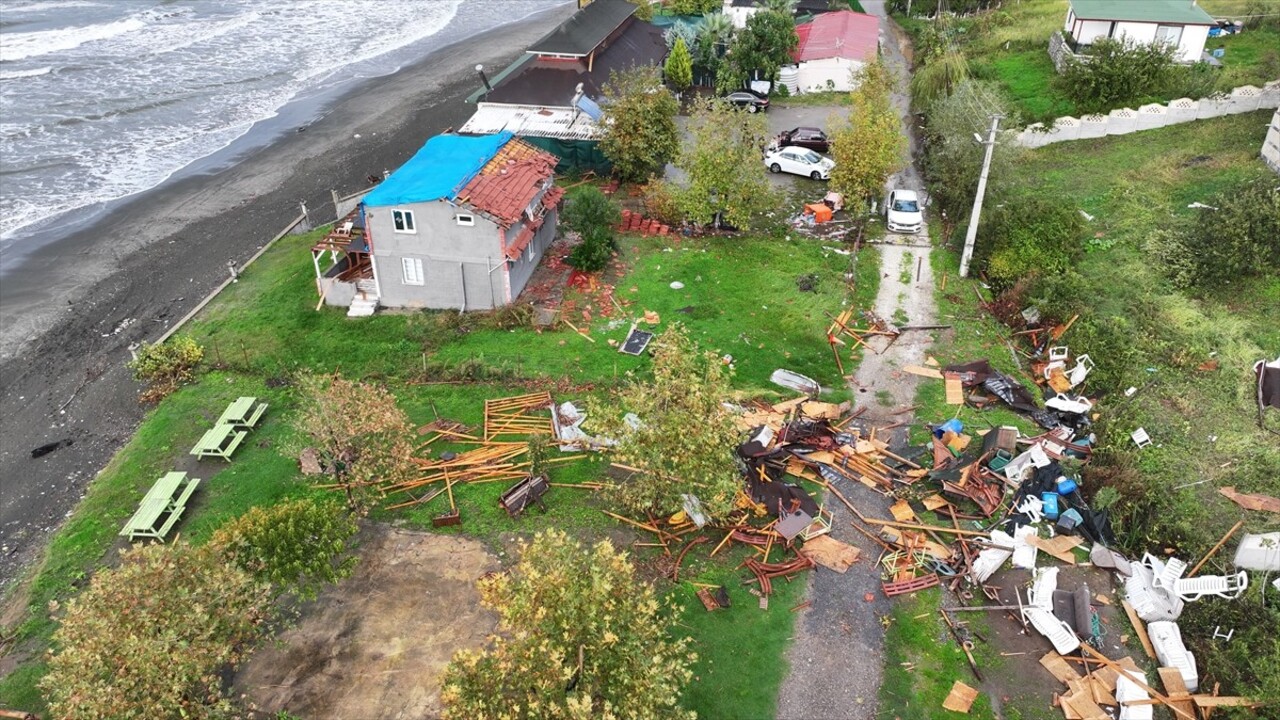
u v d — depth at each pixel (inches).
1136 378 1108.5
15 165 2003.0
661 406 906.1
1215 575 839.7
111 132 2198.6
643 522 973.2
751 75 2247.8
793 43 2279.8
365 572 923.4
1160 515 912.9
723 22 2383.1
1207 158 1611.7
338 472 967.6
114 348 1364.4
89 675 628.4
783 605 874.8
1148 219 1438.2
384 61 2792.8
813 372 1218.0
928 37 2426.2
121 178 1963.6
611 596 676.7
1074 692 767.1
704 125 1551.4
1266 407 1047.6
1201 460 976.9
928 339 1279.5
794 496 977.5
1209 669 768.3
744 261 1503.4
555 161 1526.8
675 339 979.3
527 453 1082.7
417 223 1306.6
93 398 1251.2
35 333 1407.5
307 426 963.3
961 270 1416.1
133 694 624.1
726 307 1370.6
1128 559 903.7
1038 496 964.6
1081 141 1782.7
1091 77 1824.6
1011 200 1494.8
